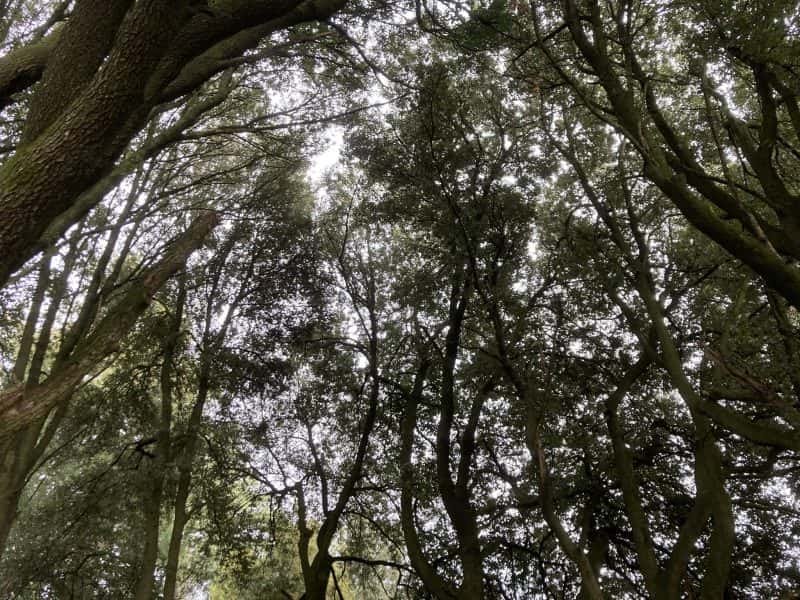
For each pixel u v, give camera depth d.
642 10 9.64
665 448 11.29
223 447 13.74
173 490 13.20
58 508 13.36
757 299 9.72
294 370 14.48
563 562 11.78
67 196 3.83
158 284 4.53
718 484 7.34
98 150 3.91
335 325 15.27
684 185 6.91
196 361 14.38
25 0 9.37
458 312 11.77
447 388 12.30
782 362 7.61
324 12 6.93
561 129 11.13
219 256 14.02
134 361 13.95
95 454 13.64
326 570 12.75
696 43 8.60
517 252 11.31
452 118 11.13
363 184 14.01
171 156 12.21
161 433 12.81
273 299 14.58
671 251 11.12
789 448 5.96
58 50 4.22
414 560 11.58
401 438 13.23
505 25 8.71
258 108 12.37
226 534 13.62
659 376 10.95
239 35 6.48
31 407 3.59
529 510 11.80
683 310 11.06
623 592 10.99
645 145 7.34
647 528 8.34
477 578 10.72
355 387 13.84
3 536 8.88
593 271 9.94
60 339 11.20
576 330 10.65
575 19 8.41
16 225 3.62
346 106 11.72
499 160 11.27
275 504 14.29
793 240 7.45
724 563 6.88
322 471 14.08
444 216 10.62
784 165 10.34
